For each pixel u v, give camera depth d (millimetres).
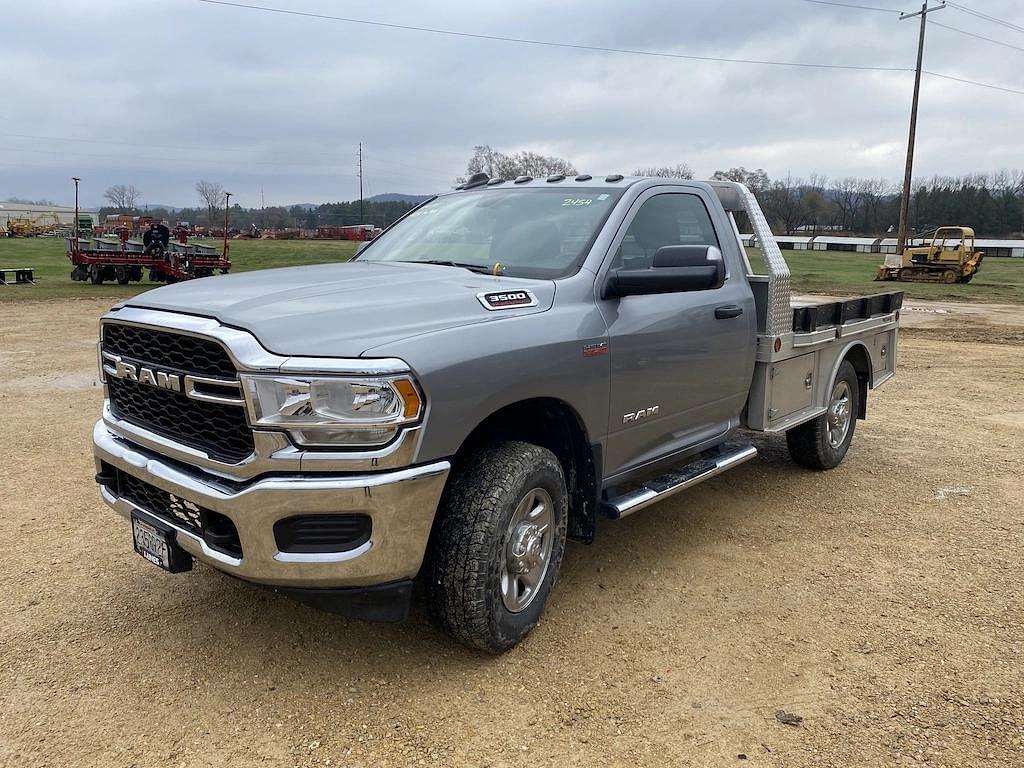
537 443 3764
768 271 4977
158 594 3879
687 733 2865
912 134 38469
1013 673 3301
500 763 2691
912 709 3033
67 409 7789
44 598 3816
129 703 2986
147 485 3287
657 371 4012
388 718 2920
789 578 4203
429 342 2916
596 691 3117
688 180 4719
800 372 5453
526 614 3389
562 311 3514
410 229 4762
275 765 2658
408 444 2805
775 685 3184
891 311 6824
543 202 4328
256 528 2766
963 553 4574
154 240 26391
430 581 3154
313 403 2697
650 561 4395
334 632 3531
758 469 6227
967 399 9117
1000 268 46531
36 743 2746
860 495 5609
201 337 2838
